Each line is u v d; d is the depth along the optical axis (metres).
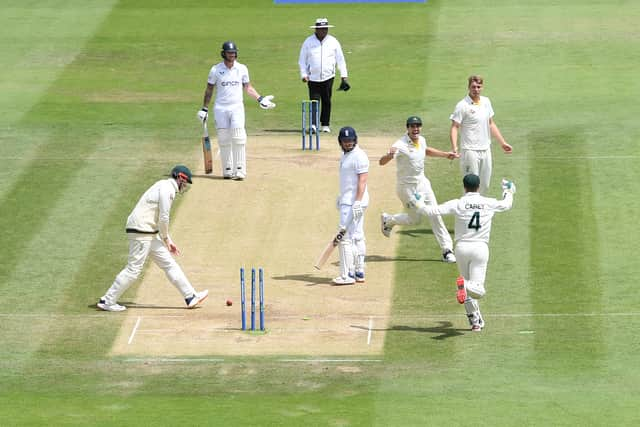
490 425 52.81
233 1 138.12
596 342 63.09
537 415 54.03
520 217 79.38
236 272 72.62
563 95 105.06
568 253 74.12
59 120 99.94
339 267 73.19
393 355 62.00
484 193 78.12
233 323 66.19
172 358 62.00
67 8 135.00
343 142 69.56
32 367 61.03
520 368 60.28
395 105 103.56
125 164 89.50
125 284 67.44
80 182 86.00
